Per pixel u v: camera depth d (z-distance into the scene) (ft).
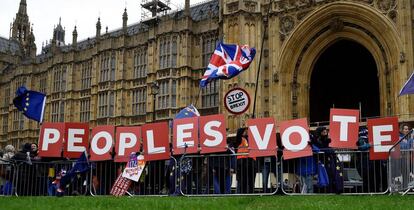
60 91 205.46
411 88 75.82
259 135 60.34
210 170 62.80
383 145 57.57
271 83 126.11
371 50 118.52
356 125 59.31
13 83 229.04
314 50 125.90
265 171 59.98
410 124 100.58
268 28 129.49
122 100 181.27
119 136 65.72
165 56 167.02
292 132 59.62
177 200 47.50
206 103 159.33
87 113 195.72
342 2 118.73
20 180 67.82
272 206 40.09
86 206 41.06
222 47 94.89
